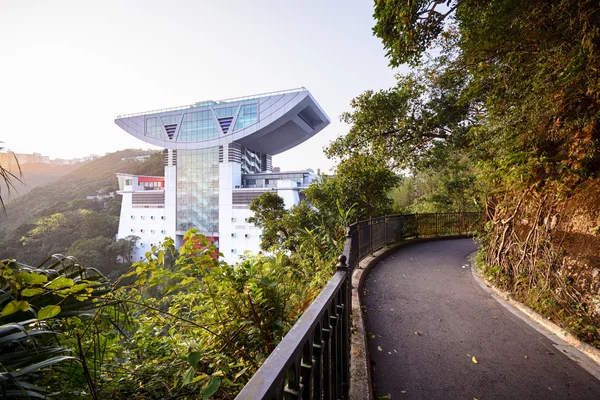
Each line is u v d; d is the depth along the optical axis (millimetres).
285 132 83000
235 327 2680
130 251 69438
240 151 75375
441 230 12703
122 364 2369
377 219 8680
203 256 2262
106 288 1853
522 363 3053
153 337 2768
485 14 4078
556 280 4219
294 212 15383
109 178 146125
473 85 5453
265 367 837
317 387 1281
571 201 4242
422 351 3303
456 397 2527
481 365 3020
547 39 3643
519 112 4344
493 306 4668
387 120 9039
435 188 19859
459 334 3711
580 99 3566
